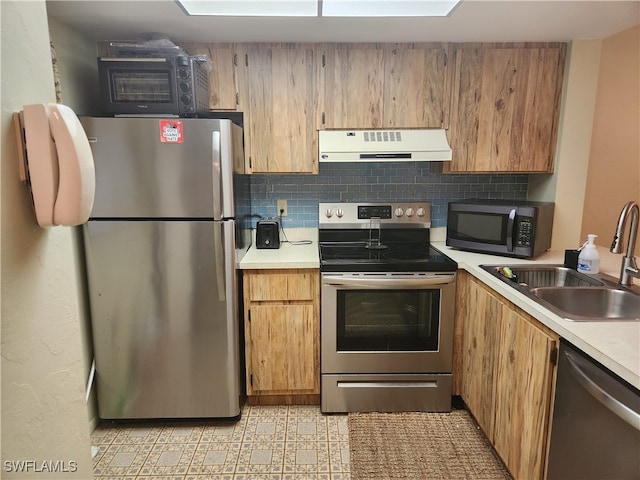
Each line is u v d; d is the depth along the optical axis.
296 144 2.32
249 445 2.02
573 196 2.39
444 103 2.30
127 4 1.70
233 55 2.23
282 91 2.27
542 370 1.43
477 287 2.02
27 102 0.72
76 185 0.71
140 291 2.02
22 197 0.69
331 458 1.93
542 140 2.36
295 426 2.17
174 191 1.93
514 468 1.65
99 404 2.14
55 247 0.79
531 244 2.13
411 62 2.26
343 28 2.01
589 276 1.88
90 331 2.09
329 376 2.23
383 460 1.91
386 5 1.72
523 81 2.29
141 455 1.95
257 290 2.20
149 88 1.99
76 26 2.00
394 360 2.22
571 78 2.26
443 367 2.23
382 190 2.70
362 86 2.27
